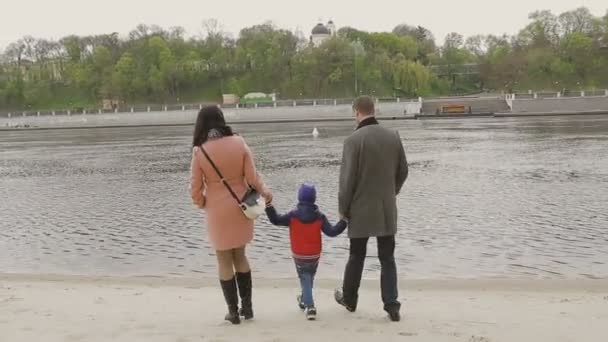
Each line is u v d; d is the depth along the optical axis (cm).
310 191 745
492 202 2008
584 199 1992
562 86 13238
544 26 14488
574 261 1277
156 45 14988
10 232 1814
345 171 700
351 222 716
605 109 9681
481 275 1190
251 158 704
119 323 765
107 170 3550
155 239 1639
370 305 857
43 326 759
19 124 11894
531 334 675
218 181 693
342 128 7856
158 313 831
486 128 6469
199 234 1681
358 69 13625
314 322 742
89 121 11675
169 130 9094
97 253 1506
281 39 14850
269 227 1705
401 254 1379
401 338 659
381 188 705
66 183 2998
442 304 871
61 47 16362
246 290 755
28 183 3064
